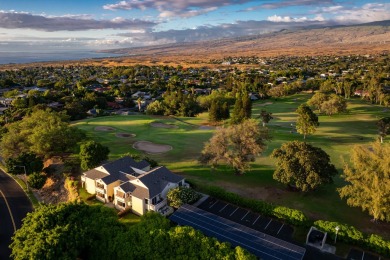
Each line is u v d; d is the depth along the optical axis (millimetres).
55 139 79812
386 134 91812
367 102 160000
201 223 47281
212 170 71812
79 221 43344
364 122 120438
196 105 150375
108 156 80125
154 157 80875
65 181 69625
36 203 65625
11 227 56250
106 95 192250
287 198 58688
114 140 94562
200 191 61125
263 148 68062
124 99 192125
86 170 70750
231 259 38594
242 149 66562
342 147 87562
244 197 58875
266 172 70500
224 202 57531
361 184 49781
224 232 45094
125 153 82375
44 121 91812
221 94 173250
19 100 158125
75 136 84062
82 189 64688
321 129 109938
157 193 54812
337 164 74125
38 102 158000
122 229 44125
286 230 49344
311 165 55812
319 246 45281
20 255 37875
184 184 60875
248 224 50750
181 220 48219
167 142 93625
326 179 55781
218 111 119812
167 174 60531
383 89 159750
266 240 43438
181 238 40781
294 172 56469
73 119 139000
